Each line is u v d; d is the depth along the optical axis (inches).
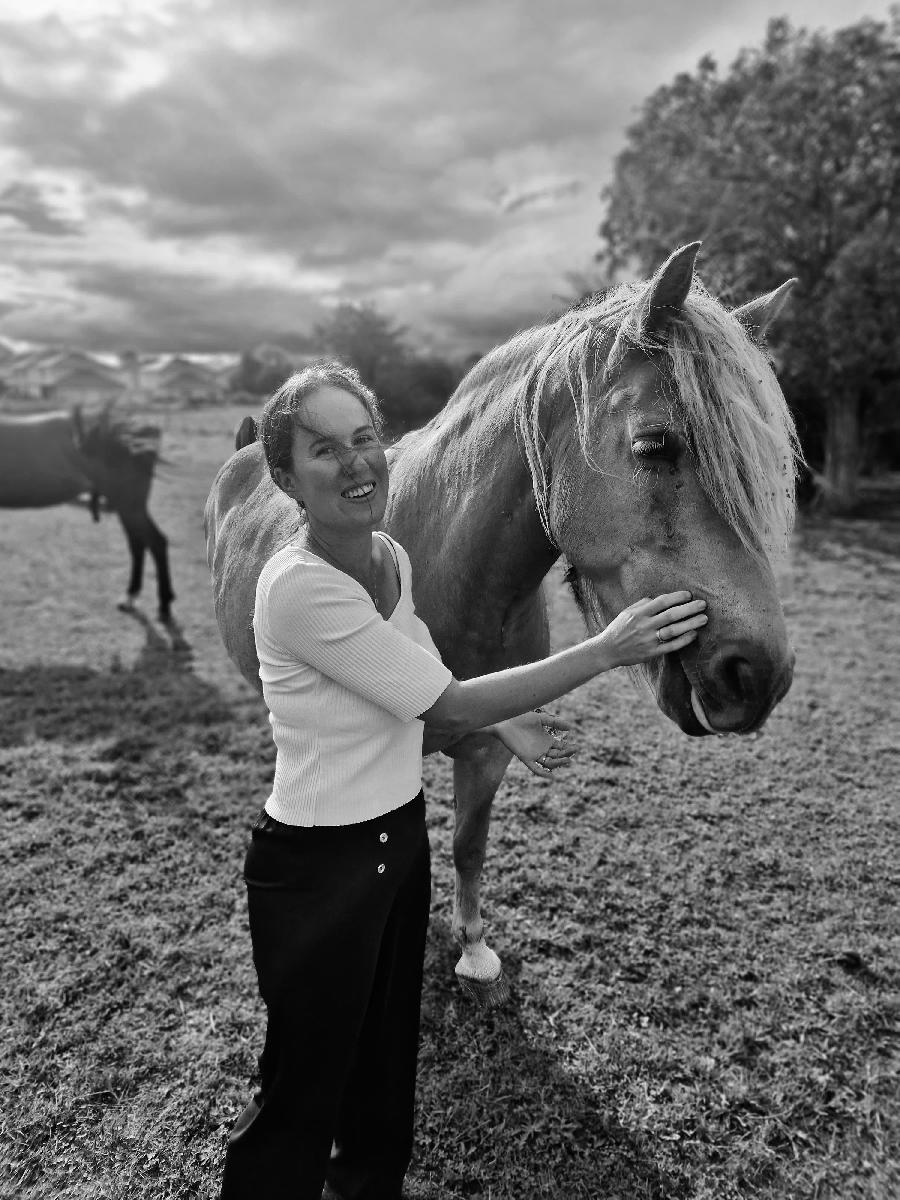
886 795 128.9
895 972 86.3
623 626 39.3
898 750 146.6
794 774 135.0
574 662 39.7
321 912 43.9
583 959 86.8
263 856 45.8
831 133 469.1
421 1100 69.0
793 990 83.0
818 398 506.3
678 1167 63.2
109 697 162.9
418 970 52.9
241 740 143.4
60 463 212.4
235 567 82.4
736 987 83.4
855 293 425.4
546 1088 70.1
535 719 53.4
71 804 119.1
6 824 113.2
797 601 263.9
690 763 138.0
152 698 162.1
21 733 143.9
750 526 40.4
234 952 87.4
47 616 221.9
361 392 41.8
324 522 41.0
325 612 39.8
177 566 287.4
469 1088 70.3
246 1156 46.9
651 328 41.6
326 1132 46.8
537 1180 61.9
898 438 684.1
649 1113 67.9
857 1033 77.7
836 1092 70.8
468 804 72.6
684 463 41.2
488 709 40.3
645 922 93.9
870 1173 63.5
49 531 353.4
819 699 172.4
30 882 99.3
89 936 89.4
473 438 55.7
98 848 107.2
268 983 45.1
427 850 50.7
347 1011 45.1
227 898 97.1
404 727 45.7
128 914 93.6
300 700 42.7
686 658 42.2
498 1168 63.0
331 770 43.4
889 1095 70.7
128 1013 78.4
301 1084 45.9
